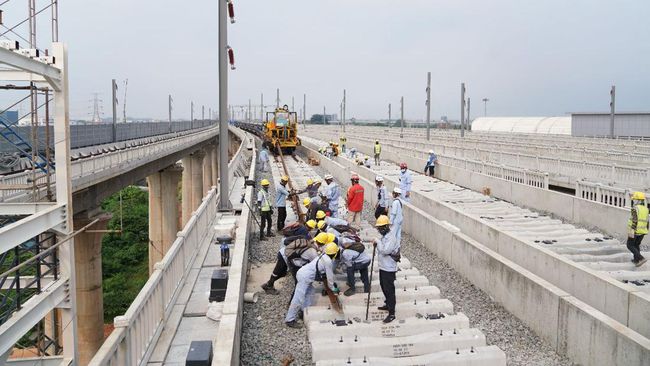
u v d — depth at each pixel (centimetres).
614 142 4622
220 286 1021
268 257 1502
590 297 1115
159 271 888
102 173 2145
